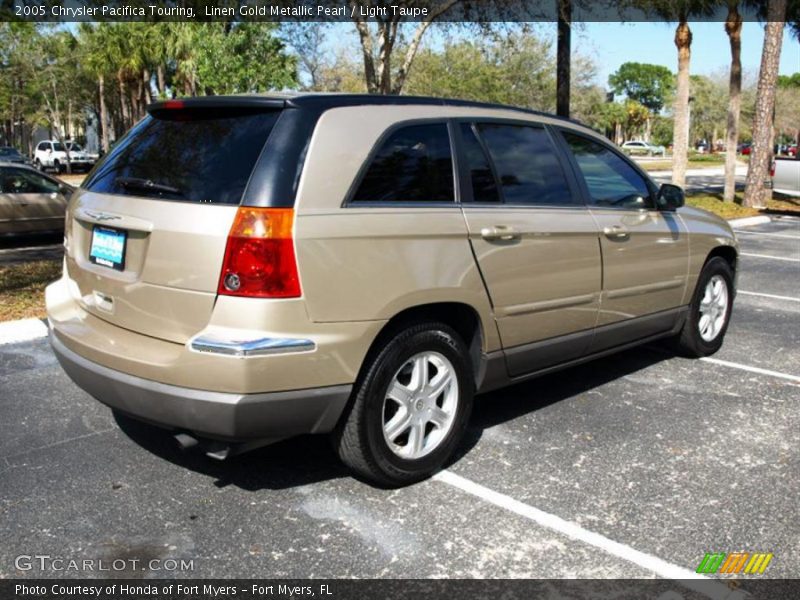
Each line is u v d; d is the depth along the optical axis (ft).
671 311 17.62
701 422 14.99
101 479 12.08
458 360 12.27
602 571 9.74
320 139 10.68
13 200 38.68
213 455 10.64
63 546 10.15
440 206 11.93
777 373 18.38
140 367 10.46
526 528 10.77
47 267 30.66
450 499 11.60
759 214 59.98
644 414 15.40
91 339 11.38
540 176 14.02
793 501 11.69
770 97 63.21
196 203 10.37
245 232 9.91
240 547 10.18
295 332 10.13
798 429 14.70
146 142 12.06
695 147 307.37
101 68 118.93
